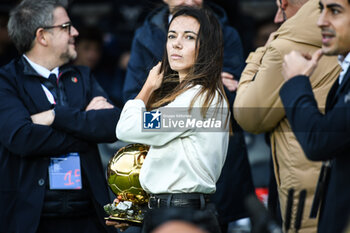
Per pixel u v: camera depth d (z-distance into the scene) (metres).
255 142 16.06
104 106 12.12
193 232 5.48
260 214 9.02
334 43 8.73
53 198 11.52
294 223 9.75
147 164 9.85
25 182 11.38
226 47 13.74
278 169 10.35
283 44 9.96
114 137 11.88
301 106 8.52
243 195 12.89
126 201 10.64
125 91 13.42
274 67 9.91
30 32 11.88
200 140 9.66
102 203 11.77
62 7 12.14
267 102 10.00
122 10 22.30
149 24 13.37
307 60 9.16
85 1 24.12
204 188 9.62
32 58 12.05
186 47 10.07
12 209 11.30
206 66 9.98
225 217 12.70
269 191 11.05
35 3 11.97
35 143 11.26
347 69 8.64
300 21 9.91
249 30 20.11
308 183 9.79
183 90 9.84
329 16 8.71
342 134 8.22
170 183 9.55
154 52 12.96
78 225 11.82
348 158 8.47
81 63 19.81
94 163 11.95
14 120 11.28
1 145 11.54
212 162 9.73
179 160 9.58
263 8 22.95
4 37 18.59
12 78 11.72
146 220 9.53
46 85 11.98
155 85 10.44
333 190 8.60
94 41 19.84
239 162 12.88
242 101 10.19
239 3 21.84
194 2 13.15
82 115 11.66
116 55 21.23
